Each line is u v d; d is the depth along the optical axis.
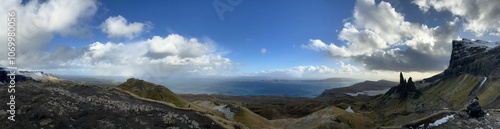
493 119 50.31
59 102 56.94
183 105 135.12
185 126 53.53
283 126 153.38
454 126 49.22
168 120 54.47
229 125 59.72
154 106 62.62
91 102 59.50
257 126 133.50
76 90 67.81
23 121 48.31
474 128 47.47
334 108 174.88
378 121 199.62
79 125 49.53
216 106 166.38
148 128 51.22
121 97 67.56
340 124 153.00
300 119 163.38
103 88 72.69
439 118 53.19
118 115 54.69
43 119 49.59
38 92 60.88
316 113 165.62
